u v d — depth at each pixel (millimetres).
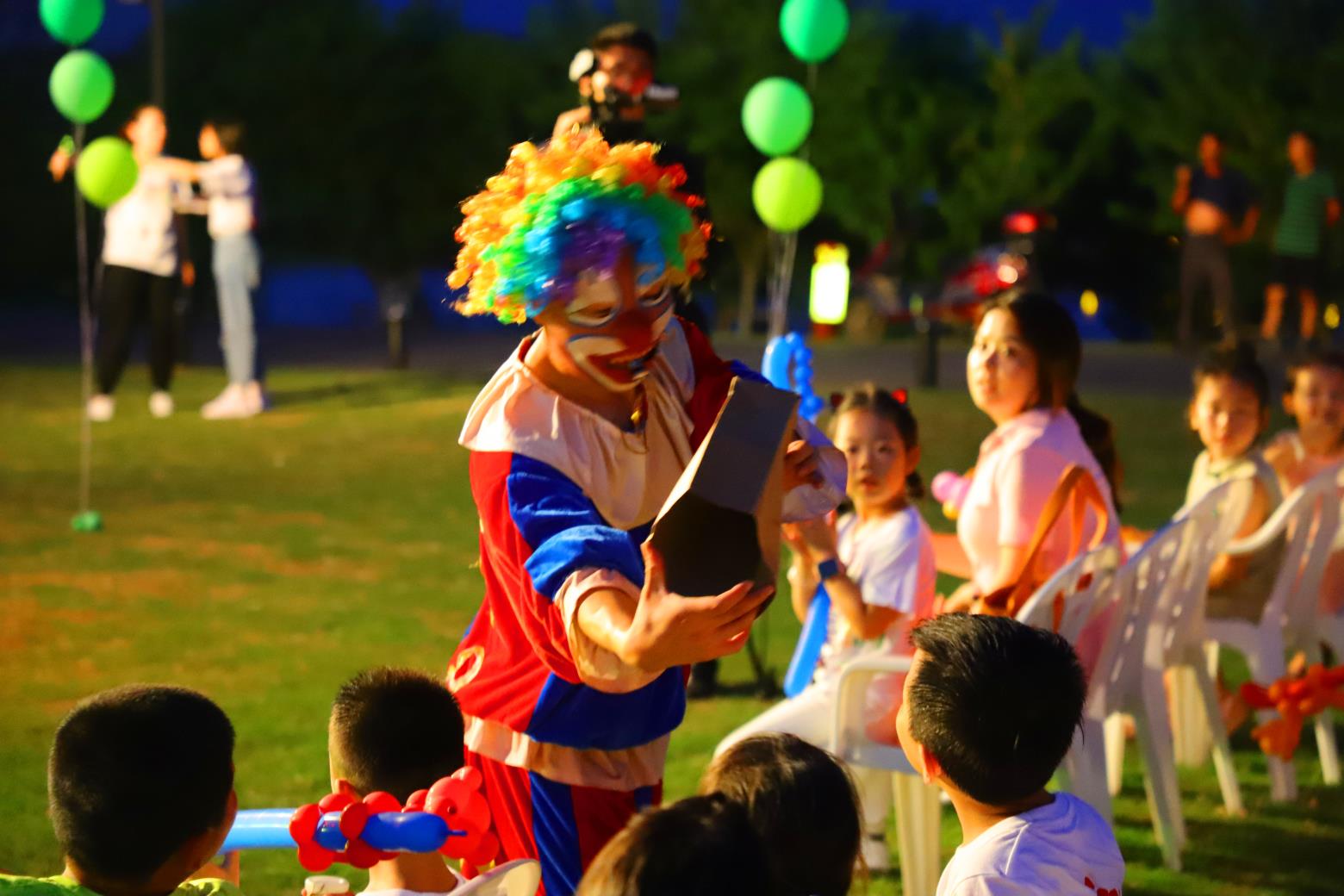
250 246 14852
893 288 24125
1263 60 23219
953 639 3043
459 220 28062
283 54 27859
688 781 5668
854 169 24922
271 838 3240
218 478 11703
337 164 28062
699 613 2559
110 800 2604
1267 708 5410
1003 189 24109
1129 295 24172
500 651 3357
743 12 25891
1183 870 4988
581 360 3143
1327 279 19203
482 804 2783
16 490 11055
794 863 2729
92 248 26984
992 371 4836
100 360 14625
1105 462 5203
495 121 28109
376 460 12516
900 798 4602
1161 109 23500
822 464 3447
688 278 3273
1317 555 5914
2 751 5773
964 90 25953
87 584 8430
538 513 3053
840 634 4961
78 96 10055
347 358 20250
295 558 9125
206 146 15047
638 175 3125
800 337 5164
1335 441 6480
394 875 3066
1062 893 2926
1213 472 5926
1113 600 4734
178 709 2689
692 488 2611
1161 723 5055
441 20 28984
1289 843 5215
